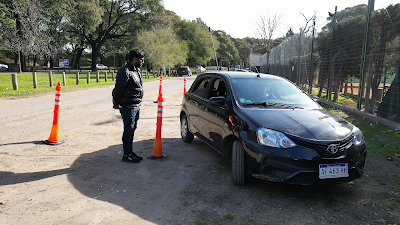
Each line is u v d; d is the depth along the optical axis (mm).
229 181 3992
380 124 7449
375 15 7898
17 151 5012
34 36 27109
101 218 2910
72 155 4938
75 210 3053
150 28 45344
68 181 3824
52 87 16750
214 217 3004
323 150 3293
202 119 5023
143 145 5762
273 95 4551
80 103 11078
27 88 15555
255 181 3992
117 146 5594
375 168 4551
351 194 3629
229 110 4188
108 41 56031
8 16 28609
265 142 3438
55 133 5586
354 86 9320
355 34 9008
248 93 4449
